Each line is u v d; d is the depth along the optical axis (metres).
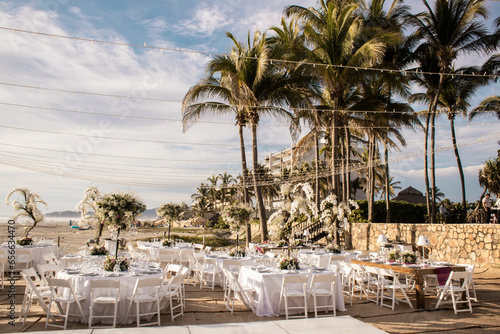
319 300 7.06
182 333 3.64
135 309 6.18
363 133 23.41
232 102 17.64
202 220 53.22
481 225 11.73
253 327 3.90
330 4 16.22
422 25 16.38
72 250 16.44
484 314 6.84
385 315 6.84
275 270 7.33
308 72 16.62
